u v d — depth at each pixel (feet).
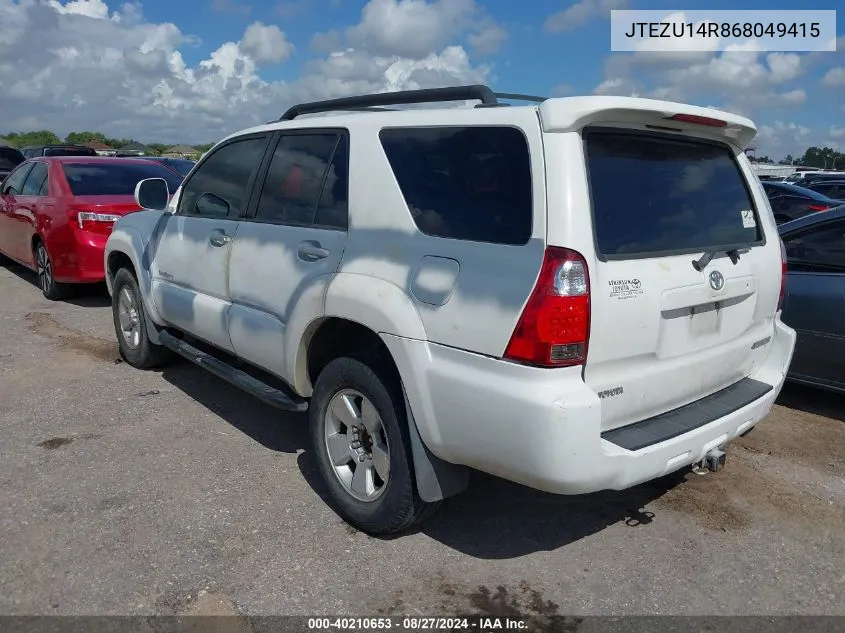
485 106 10.00
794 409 17.22
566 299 8.52
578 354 8.70
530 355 8.62
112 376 18.75
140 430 15.24
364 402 11.04
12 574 10.06
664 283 9.62
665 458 9.55
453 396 9.36
